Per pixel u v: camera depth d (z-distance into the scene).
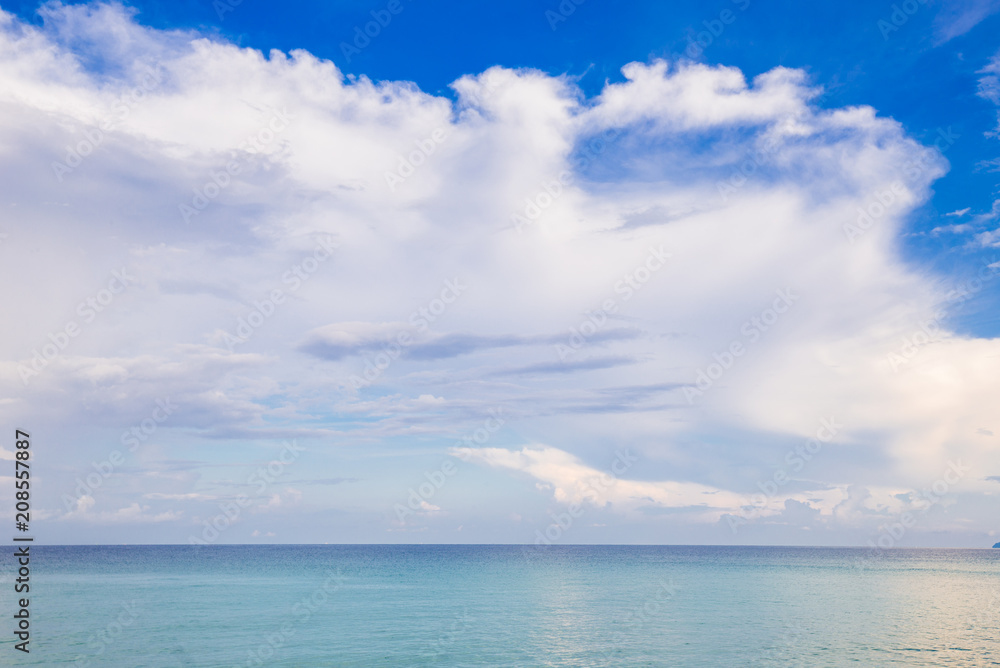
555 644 40.03
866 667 33.94
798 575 106.12
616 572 113.44
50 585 80.75
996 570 131.88
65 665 34.25
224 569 118.81
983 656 36.78
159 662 34.88
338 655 36.62
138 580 89.19
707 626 47.59
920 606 61.12
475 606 59.78
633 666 34.09
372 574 106.38
